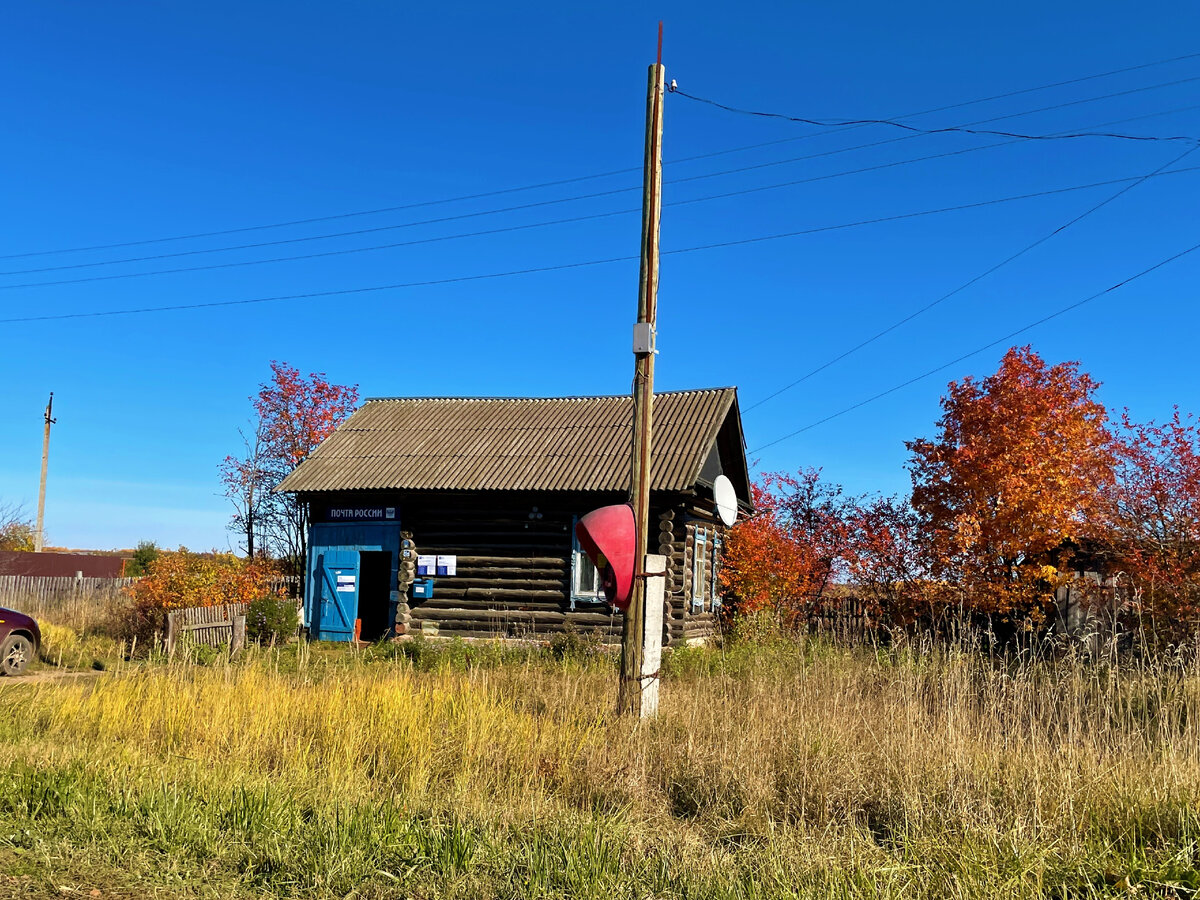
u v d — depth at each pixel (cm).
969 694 852
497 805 643
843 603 2177
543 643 1666
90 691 1069
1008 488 1827
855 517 2200
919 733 749
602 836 562
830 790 654
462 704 921
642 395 986
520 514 1916
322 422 3000
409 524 1959
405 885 504
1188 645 996
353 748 785
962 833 559
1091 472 1812
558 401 2272
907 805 607
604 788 689
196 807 617
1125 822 561
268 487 2989
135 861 530
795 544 2383
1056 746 711
